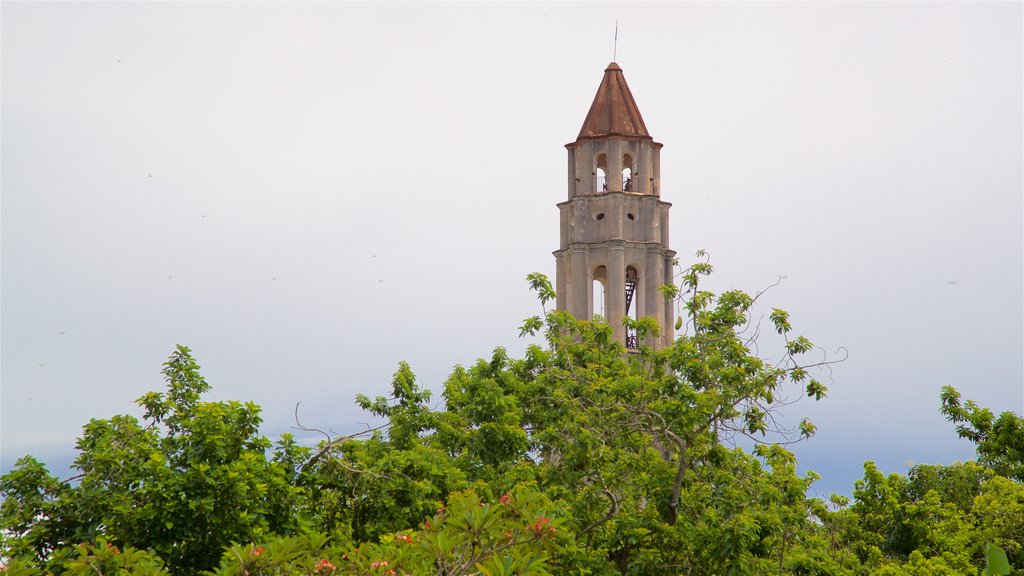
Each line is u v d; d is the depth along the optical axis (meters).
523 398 122.25
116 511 75.25
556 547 56.94
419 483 88.50
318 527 83.31
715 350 97.50
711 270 101.31
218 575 52.56
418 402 126.88
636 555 93.00
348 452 94.81
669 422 94.75
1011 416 122.25
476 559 53.56
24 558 69.50
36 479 78.25
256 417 82.81
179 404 90.69
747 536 91.25
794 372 96.00
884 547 130.75
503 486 100.31
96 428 83.44
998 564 29.66
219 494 76.88
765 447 107.62
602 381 110.12
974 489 142.00
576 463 98.56
